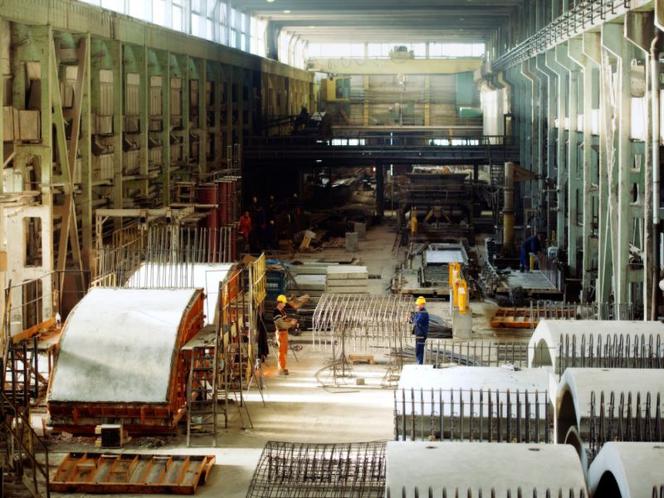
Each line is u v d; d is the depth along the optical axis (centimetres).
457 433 1697
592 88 4059
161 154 4594
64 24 3102
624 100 3030
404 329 3100
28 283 2677
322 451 2006
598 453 1373
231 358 2561
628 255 3038
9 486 1919
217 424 2341
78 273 3164
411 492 1212
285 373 2834
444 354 2745
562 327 2114
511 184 4928
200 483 1966
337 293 3850
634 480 1205
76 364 2219
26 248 3100
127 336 2256
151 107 4509
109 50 3688
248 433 2278
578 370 1680
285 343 2833
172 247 2867
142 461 2033
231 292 2712
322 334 3362
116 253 3056
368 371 2862
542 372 1989
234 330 2647
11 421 2030
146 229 3228
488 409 1639
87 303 2366
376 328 3073
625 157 3016
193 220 3659
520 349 2850
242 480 1984
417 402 1786
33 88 3112
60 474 1964
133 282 2731
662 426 1498
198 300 2441
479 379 1933
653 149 2683
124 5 4197
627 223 3019
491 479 1230
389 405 2512
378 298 3772
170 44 4459
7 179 2945
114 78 3706
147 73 4188
